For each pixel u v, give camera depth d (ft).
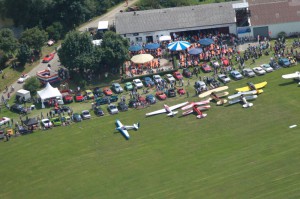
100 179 534.37
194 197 494.18
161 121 616.39
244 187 499.92
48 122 629.92
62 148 588.50
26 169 563.07
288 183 498.28
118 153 570.05
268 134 570.87
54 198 516.73
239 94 636.89
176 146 570.05
